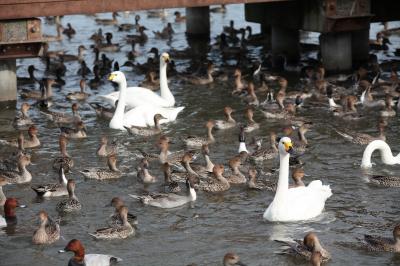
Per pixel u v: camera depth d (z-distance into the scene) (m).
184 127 40.38
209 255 26.73
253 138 37.50
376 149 36.47
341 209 30.14
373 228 28.53
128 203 31.00
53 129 40.56
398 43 58.94
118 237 28.00
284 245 27.28
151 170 34.53
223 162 35.19
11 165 34.69
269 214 29.17
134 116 40.50
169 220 29.52
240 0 45.69
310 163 35.00
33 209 30.56
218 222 29.27
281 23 52.47
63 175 32.19
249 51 57.78
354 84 46.66
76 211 30.25
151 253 26.92
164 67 44.00
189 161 33.69
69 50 59.06
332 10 48.38
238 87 46.94
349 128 39.91
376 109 43.16
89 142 38.31
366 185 32.38
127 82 50.41
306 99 45.25
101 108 42.62
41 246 27.56
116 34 64.81
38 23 41.97
